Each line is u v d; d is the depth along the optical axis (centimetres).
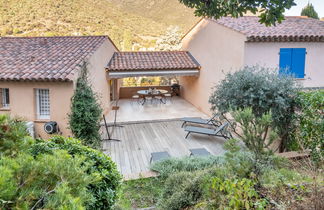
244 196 341
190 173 579
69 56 1173
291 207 339
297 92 820
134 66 1633
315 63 1202
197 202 454
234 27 1222
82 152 459
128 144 1092
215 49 1426
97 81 1347
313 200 332
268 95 833
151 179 684
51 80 977
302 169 534
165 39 3053
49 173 196
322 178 409
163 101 1972
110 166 464
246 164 405
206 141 1120
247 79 854
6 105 1108
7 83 1036
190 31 1884
